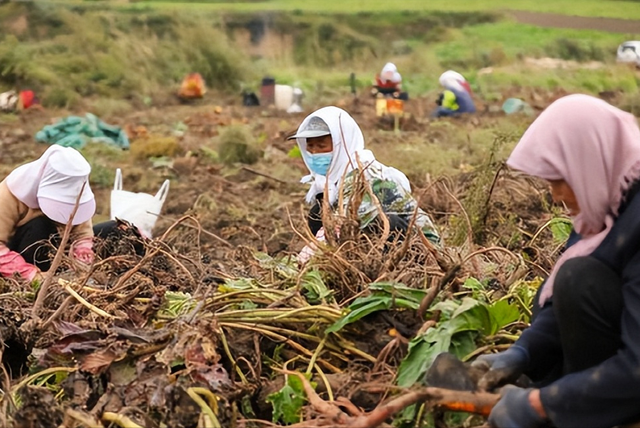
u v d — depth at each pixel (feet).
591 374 8.39
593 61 78.79
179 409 9.30
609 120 8.71
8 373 11.20
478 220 19.27
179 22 80.33
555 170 8.75
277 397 9.75
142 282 12.12
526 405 8.50
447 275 10.55
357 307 10.83
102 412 9.40
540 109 57.77
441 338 9.92
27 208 16.53
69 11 80.89
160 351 10.15
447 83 55.57
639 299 8.42
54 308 12.17
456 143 43.16
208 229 28.14
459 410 8.98
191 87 65.10
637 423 8.70
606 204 8.77
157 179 36.58
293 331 11.00
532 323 9.83
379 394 9.94
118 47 70.18
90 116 47.03
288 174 36.45
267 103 63.00
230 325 10.87
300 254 14.84
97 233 17.24
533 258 15.99
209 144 44.75
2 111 56.34
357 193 12.76
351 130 15.90
